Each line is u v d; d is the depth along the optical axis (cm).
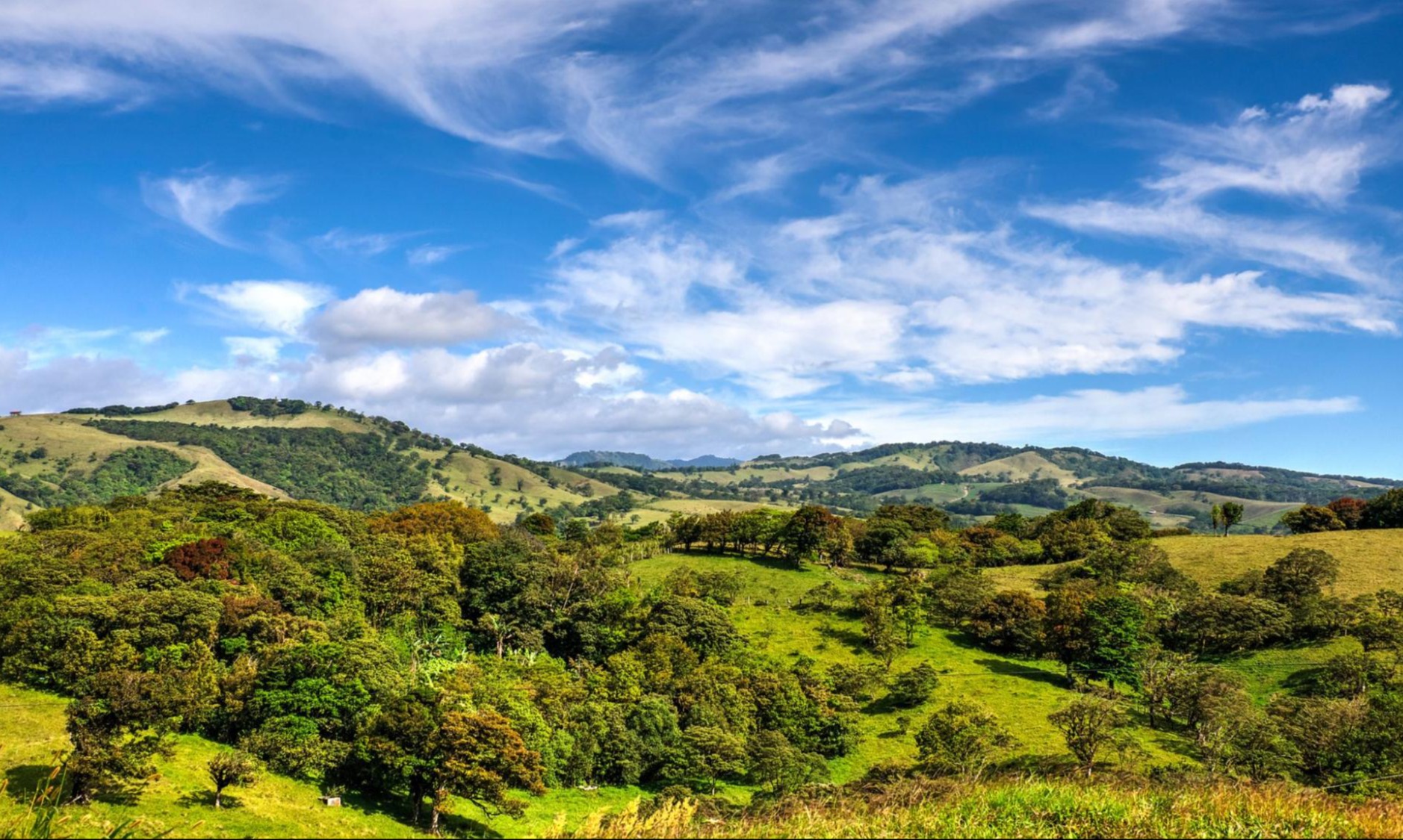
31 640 6019
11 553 7775
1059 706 8138
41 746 4681
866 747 7644
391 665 6681
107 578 7488
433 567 10312
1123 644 8906
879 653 9875
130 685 4509
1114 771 2261
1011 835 1681
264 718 5750
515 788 6128
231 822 4162
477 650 9344
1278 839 1614
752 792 6500
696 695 7919
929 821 1755
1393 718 5941
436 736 5156
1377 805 1838
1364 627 8525
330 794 5119
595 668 8756
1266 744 6331
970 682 8975
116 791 4219
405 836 4634
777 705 7856
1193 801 1811
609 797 6362
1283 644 9019
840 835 1742
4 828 2112
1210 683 7462
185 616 6488
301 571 8475
